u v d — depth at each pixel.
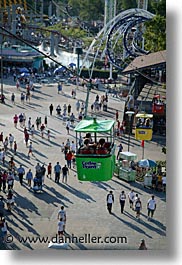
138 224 27.38
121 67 74.31
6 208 29.08
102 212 28.94
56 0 152.88
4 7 96.88
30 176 32.59
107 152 17.12
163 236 25.78
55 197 31.02
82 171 17.08
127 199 30.83
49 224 27.05
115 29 76.94
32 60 84.12
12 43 91.38
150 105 50.56
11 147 41.34
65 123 50.00
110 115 54.66
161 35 62.03
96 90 68.25
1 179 31.67
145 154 40.78
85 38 119.00
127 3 121.38
